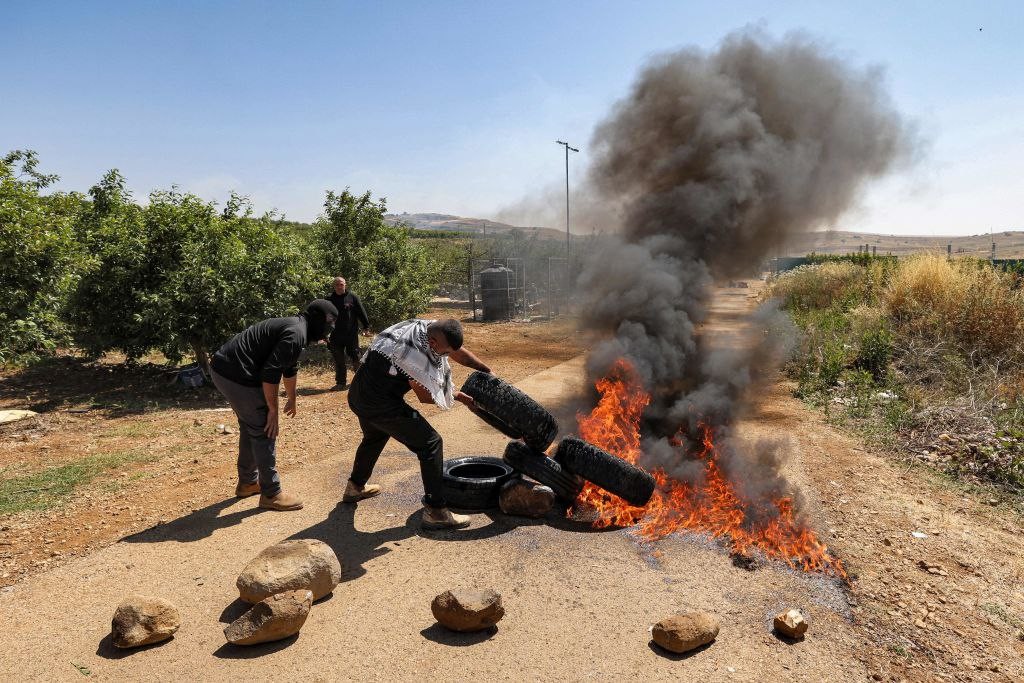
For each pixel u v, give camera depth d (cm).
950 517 456
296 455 598
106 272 952
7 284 811
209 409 809
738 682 273
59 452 613
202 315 933
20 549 403
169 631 303
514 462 453
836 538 413
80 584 354
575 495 454
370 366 408
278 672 281
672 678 276
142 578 361
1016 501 490
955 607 339
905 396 771
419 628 315
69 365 1116
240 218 1062
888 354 917
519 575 365
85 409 800
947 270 1154
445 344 416
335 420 735
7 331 812
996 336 898
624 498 438
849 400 789
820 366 932
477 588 352
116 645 295
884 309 1146
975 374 805
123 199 1138
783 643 302
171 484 518
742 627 315
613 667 284
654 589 350
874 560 386
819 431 666
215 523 436
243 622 300
